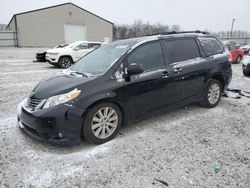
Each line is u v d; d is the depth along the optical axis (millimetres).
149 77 3799
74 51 12297
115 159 3043
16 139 3570
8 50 25938
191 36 4703
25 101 3707
